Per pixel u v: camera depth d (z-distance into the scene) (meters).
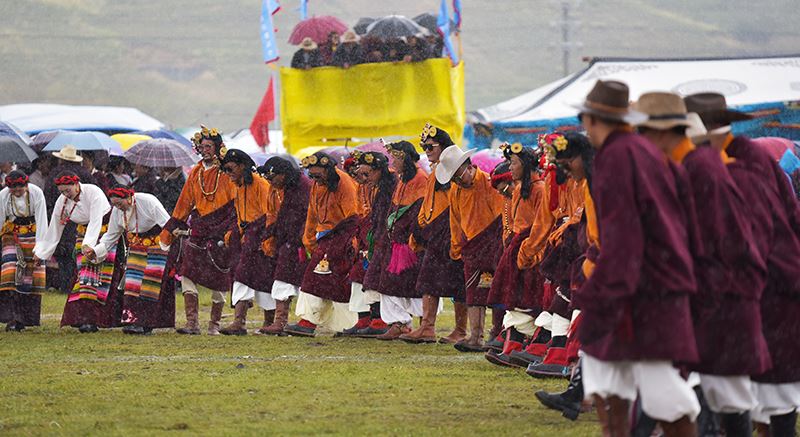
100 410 17.70
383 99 49.28
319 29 51.94
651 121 13.65
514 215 22.62
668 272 12.56
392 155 27.34
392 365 22.98
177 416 17.22
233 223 28.94
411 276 27.50
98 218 28.66
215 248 28.83
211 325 29.33
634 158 12.66
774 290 14.58
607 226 12.54
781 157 19.72
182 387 19.86
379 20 50.25
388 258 27.55
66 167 38.12
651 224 12.57
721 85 57.03
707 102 14.59
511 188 23.23
